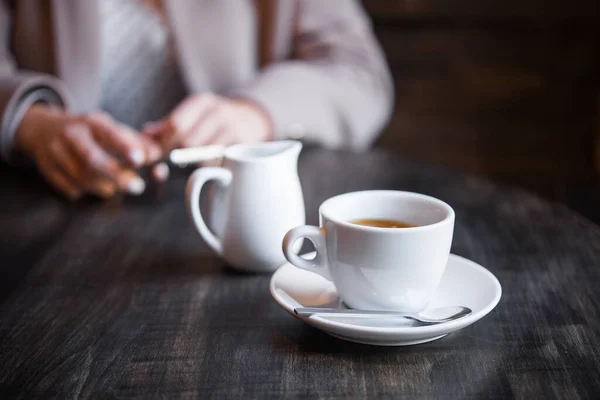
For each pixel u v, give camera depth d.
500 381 0.47
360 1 2.07
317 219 0.76
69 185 0.89
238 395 0.46
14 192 0.92
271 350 0.51
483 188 0.88
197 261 0.68
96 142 0.89
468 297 0.54
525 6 2.05
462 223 0.76
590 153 2.19
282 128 1.08
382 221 0.56
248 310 0.57
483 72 2.14
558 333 0.52
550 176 2.21
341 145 1.24
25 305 0.59
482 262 0.65
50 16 1.21
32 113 0.98
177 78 1.32
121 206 0.85
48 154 0.90
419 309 0.53
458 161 2.22
